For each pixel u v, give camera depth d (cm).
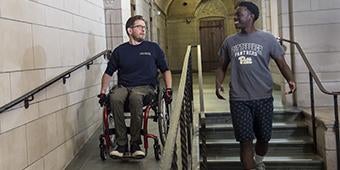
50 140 353
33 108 318
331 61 539
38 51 335
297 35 543
